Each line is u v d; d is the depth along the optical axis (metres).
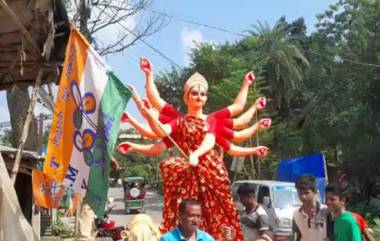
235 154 6.23
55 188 11.07
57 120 4.99
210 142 5.71
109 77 5.20
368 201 26.62
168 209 5.71
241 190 6.00
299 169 17.11
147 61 6.14
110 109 5.13
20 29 4.95
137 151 5.95
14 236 4.72
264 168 28.69
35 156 12.52
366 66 27.03
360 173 27.45
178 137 5.83
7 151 11.20
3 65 6.33
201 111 6.07
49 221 18.03
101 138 5.07
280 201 15.56
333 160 32.22
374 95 25.45
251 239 5.85
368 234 5.26
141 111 5.53
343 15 30.59
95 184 4.98
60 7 5.39
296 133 31.98
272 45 34.69
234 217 5.79
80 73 5.15
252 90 25.02
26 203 14.23
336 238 5.09
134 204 28.27
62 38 5.79
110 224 14.20
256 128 6.23
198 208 4.32
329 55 30.44
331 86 31.11
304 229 5.41
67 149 5.02
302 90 36.41
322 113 32.12
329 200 5.06
